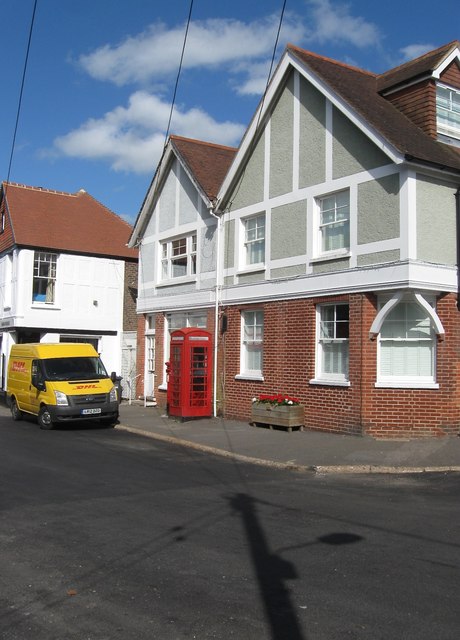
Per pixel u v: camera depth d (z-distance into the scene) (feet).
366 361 44.62
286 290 51.60
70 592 16.90
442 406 43.98
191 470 35.37
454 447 40.24
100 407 53.01
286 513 25.43
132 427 52.75
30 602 16.29
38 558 19.69
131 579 17.85
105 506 26.50
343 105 46.78
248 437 46.09
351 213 46.60
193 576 18.07
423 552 20.26
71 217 94.38
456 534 22.34
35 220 90.33
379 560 19.47
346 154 47.34
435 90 48.75
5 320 90.27
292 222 51.80
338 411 46.42
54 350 56.44
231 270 58.49
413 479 32.99
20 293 86.28
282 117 53.47
